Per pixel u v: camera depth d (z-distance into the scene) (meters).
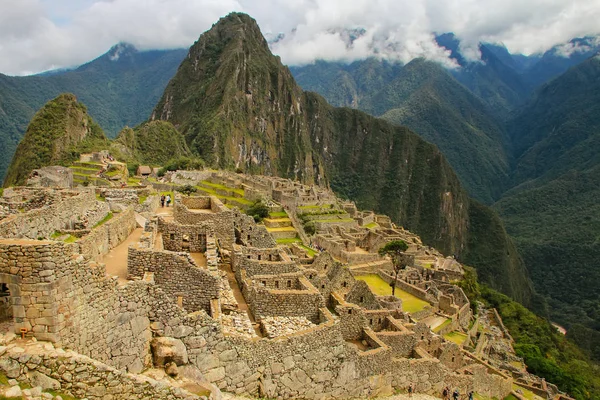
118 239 20.83
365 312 29.23
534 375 66.69
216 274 17.86
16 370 10.66
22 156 154.38
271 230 75.81
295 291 20.98
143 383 12.09
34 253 11.21
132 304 13.88
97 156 126.38
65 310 11.72
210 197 35.06
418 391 26.03
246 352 16.70
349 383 21.06
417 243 114.94
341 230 96.88
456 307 62.62
